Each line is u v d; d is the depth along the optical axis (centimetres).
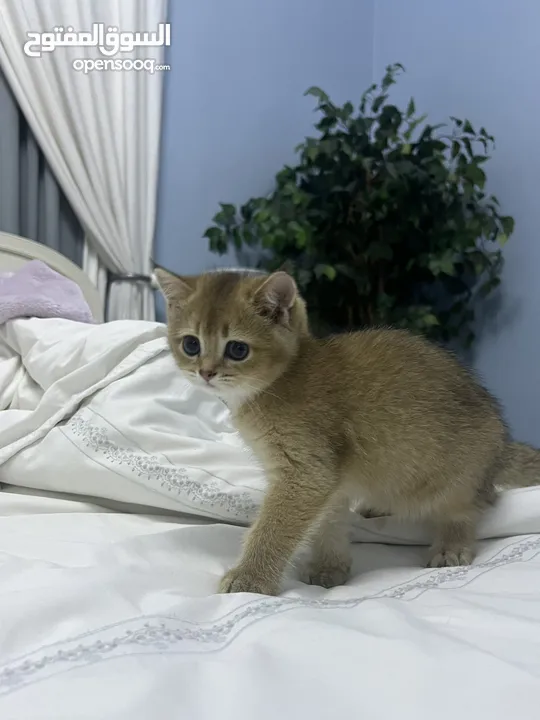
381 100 72
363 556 35
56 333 45
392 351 36
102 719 14
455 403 35
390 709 15
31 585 22
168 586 25
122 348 42
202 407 44
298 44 85
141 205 75
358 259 71
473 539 35
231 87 81
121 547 29
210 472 36
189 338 34
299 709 15
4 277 53
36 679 15
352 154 68
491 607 22
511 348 69
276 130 84
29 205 68
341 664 17
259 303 33
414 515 36
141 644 18
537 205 66
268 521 31
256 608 22
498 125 70
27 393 43
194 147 79
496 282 67
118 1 72
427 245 69
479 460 35
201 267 80
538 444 66
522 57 67
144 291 75
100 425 37
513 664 17
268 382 33
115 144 72
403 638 18
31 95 67
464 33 74
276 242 71
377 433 34
